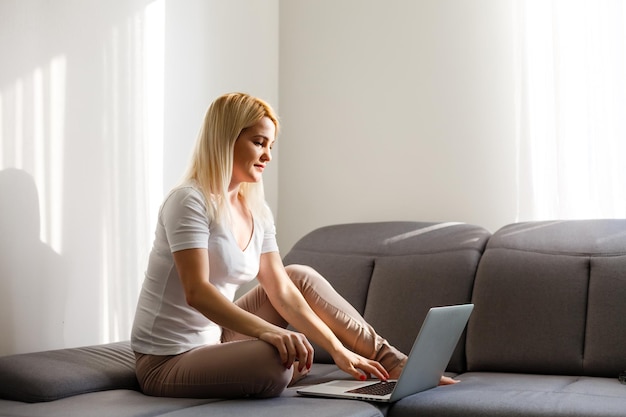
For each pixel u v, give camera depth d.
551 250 2.50
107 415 1.65
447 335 1.99
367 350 2.13
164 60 2.87
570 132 2.80
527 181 2.89
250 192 2.18
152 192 2.79
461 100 3.10
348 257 2.82
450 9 3.13
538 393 1.91
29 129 2.35
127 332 2.67
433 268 2.63
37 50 2.38
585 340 2.33
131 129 2.71
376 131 3.27
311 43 3.43
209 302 1.87
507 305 2.45
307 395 1.94
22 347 2.32
